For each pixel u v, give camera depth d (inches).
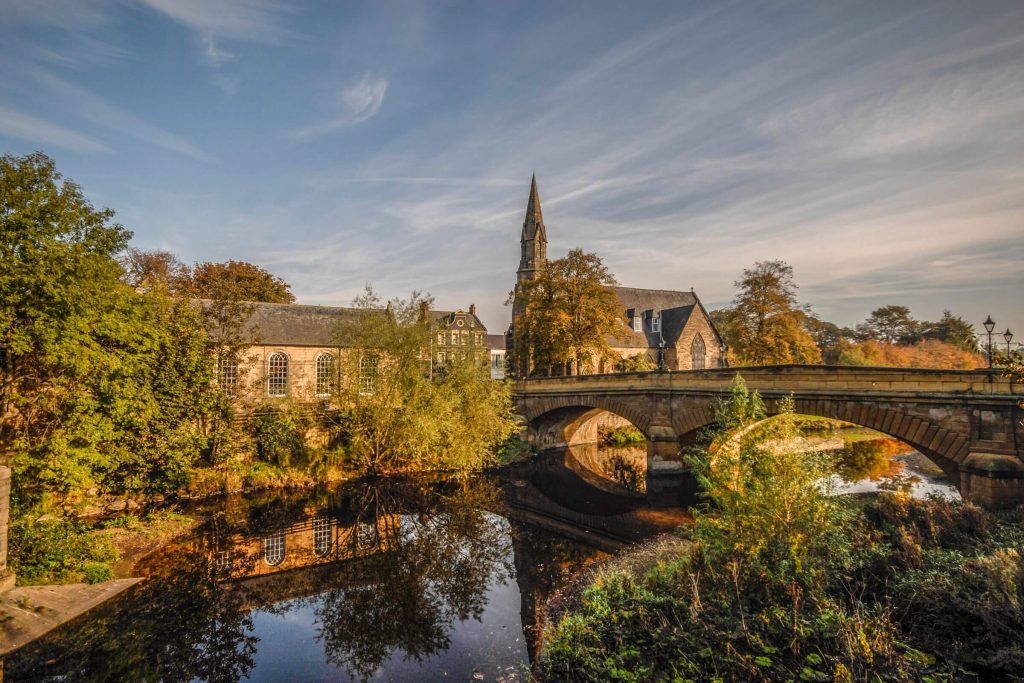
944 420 667.4
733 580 412.5
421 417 1006.4
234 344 1018.7
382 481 1073.5
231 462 986.1
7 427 716.0
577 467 1279.5
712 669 330.0
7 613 472.4
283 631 492.4
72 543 616.4
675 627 378.6
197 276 1792.6
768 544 405.1
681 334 2117.4
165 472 851.4
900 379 704.4
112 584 575.2
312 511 876.6
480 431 1122.0
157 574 613.6
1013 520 542.9
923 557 447.8
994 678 295.3
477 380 1130.0
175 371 867.4
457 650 449.1
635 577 527.5
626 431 1701.5
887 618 340.2
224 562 655.8
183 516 802.8
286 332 1513.3
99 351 698.8
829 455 469.4
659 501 927.0
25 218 626.2
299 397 1439.5
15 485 643.5
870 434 1568.7
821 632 346.9
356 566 656.4
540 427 1444.4
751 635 353.1
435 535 770.8
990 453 627.5
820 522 395.5
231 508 878.4
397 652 450.0
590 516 853.2
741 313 1652.3
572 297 1534.2
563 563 639.8
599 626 398.9
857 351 2209.6
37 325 623.8
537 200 2165.4
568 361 1596.9
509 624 494.6
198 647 463.5
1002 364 436.5
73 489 756.0
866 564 442.3
